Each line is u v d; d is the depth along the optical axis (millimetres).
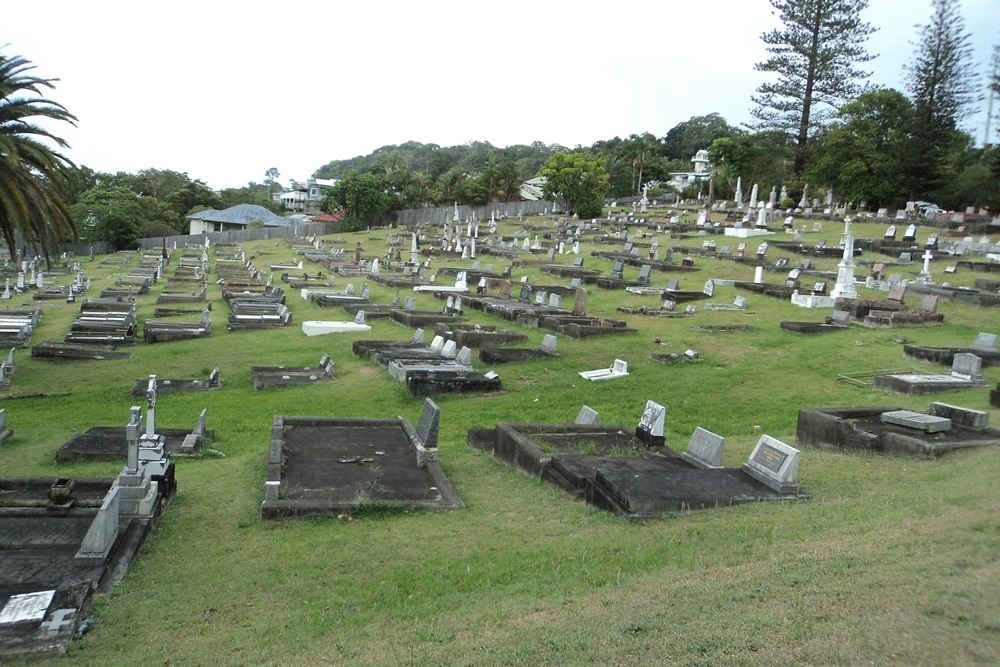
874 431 11617
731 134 87000
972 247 35250
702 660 4699
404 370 17109
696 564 6691
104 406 16531
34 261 52688
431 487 9984
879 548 6391
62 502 8750
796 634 4906
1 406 16688
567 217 70750
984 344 17641
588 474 9805
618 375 17547
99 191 78875
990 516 6910
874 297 25875
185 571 7422
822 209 60938
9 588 6750
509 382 17344
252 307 28734
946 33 54906
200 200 105438
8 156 18484
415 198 93438
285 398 16641
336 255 52094
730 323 22781
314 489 9734
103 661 5672
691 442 10805
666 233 50500
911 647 4555
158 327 24422
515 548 7746
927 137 55719
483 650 5242
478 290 30406
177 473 11172
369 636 5867
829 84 63219
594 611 5773
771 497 8992
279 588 6973
